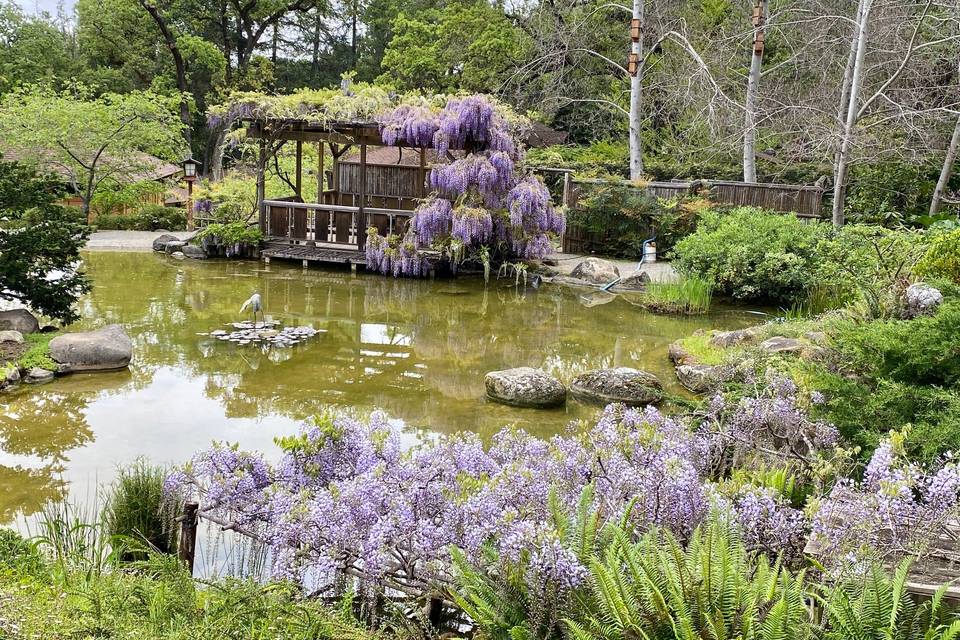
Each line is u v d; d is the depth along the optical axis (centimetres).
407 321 1134
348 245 1644
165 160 2789
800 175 2047
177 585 359
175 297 1237
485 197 1500
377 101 1518
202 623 335
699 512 390
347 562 391
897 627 300
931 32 1700
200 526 489
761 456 524
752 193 1728
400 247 1491
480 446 479
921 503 400
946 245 784
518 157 1588
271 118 1541
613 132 2684
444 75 2847
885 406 535
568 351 984
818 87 1853
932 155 1711
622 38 2539
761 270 1225
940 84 1831
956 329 537
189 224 2070
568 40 2252
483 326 1114
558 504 377
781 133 1817
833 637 298
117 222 2114
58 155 2130
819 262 1202
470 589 338
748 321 1177
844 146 1523
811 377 591
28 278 927
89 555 440
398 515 391
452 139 1477
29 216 936
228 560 445
